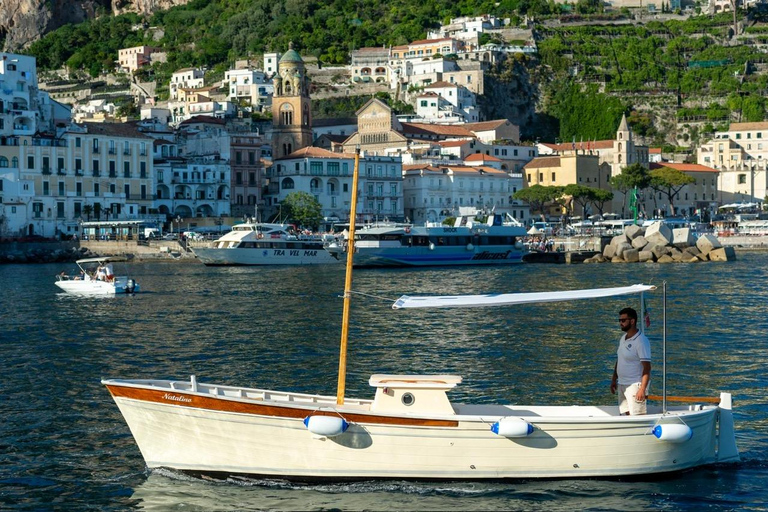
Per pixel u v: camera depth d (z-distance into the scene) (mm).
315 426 30953
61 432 38438
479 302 33375
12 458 35094
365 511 29781
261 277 122750
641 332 32375
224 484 32062
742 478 32438
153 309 83125
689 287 99000
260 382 48250
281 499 30750
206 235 179875
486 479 31781
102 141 191625
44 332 67875
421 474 31672
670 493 31125
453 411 31891
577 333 64688
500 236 158500
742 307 79062
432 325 69438
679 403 41594
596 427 31484
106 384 32781
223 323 72062
